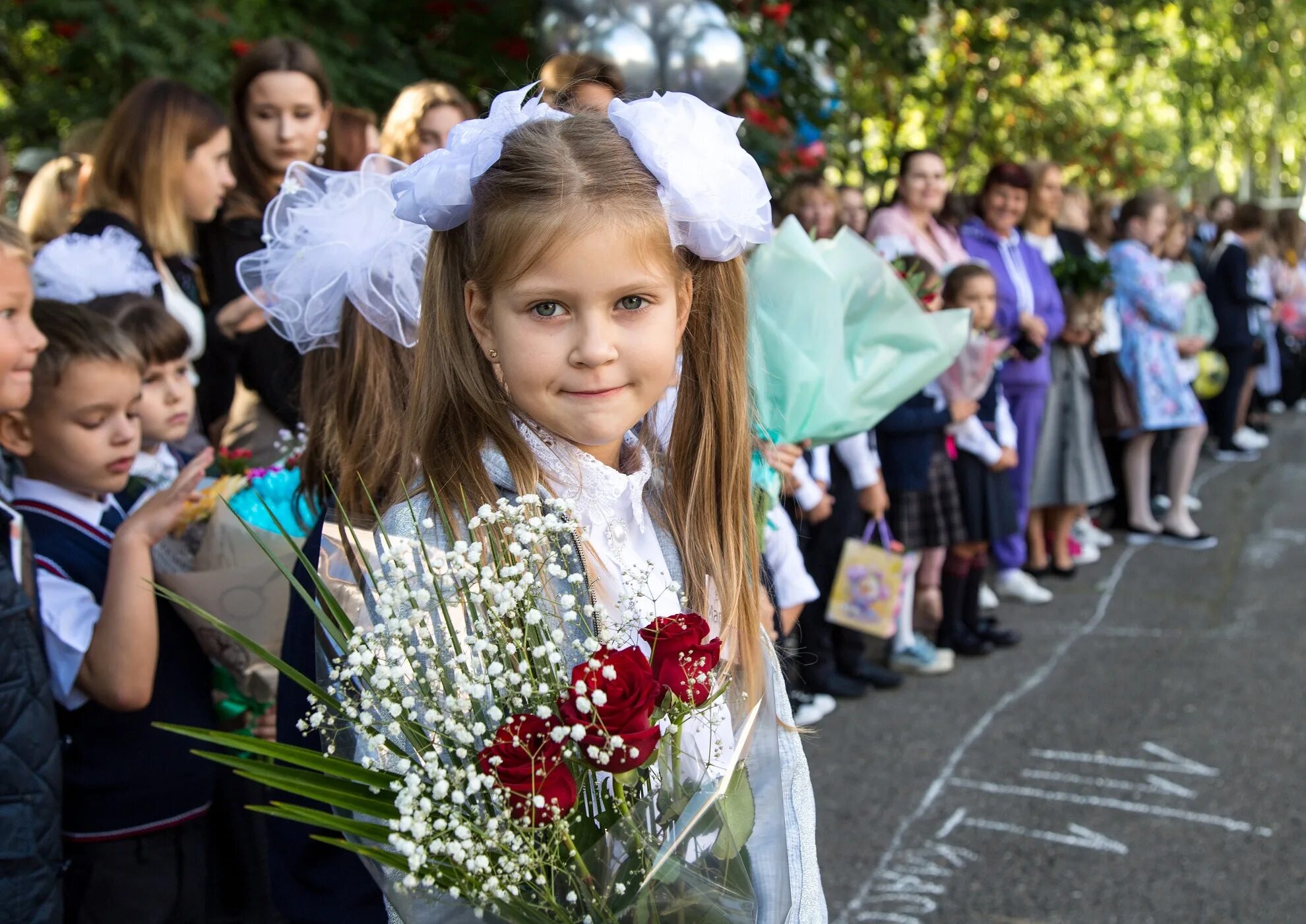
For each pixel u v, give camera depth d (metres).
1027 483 5.27
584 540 1.23
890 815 3.32
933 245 4.86
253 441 2.92
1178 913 2.84
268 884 2.17
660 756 1.03
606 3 4.61
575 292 1.11
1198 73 10.99
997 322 4.84
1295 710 4.05
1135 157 10.30
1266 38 11.26
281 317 1.81
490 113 1.25
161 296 2.78
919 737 3.85
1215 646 4.73
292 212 1.83
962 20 8.17
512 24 5.18
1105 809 3.35
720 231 1.20
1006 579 5.42
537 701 1.03
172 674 2.03
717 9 4.77
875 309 2.60
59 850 1.74
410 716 1.01
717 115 1.24
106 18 4.08
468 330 1.25
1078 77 9.95
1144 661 4.57
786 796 1.29
